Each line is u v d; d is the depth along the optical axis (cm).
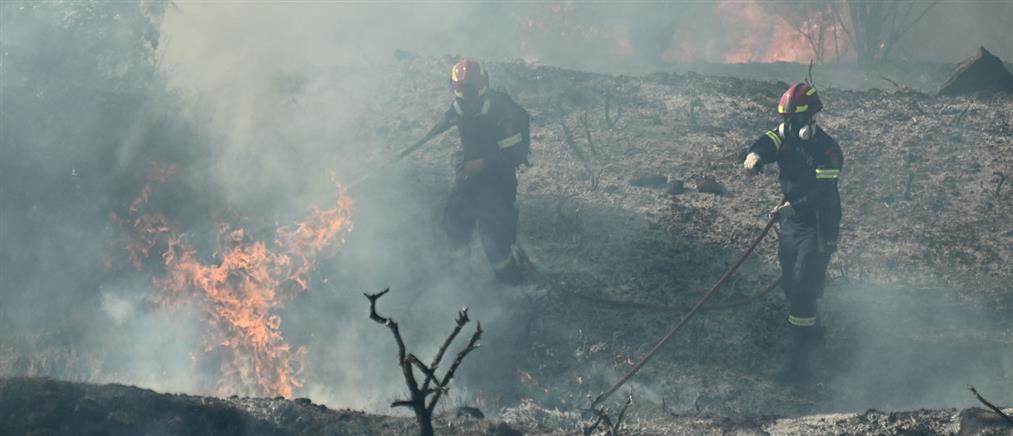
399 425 431
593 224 927
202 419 408
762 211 962
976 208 977
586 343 746
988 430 442
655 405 667
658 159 1085
